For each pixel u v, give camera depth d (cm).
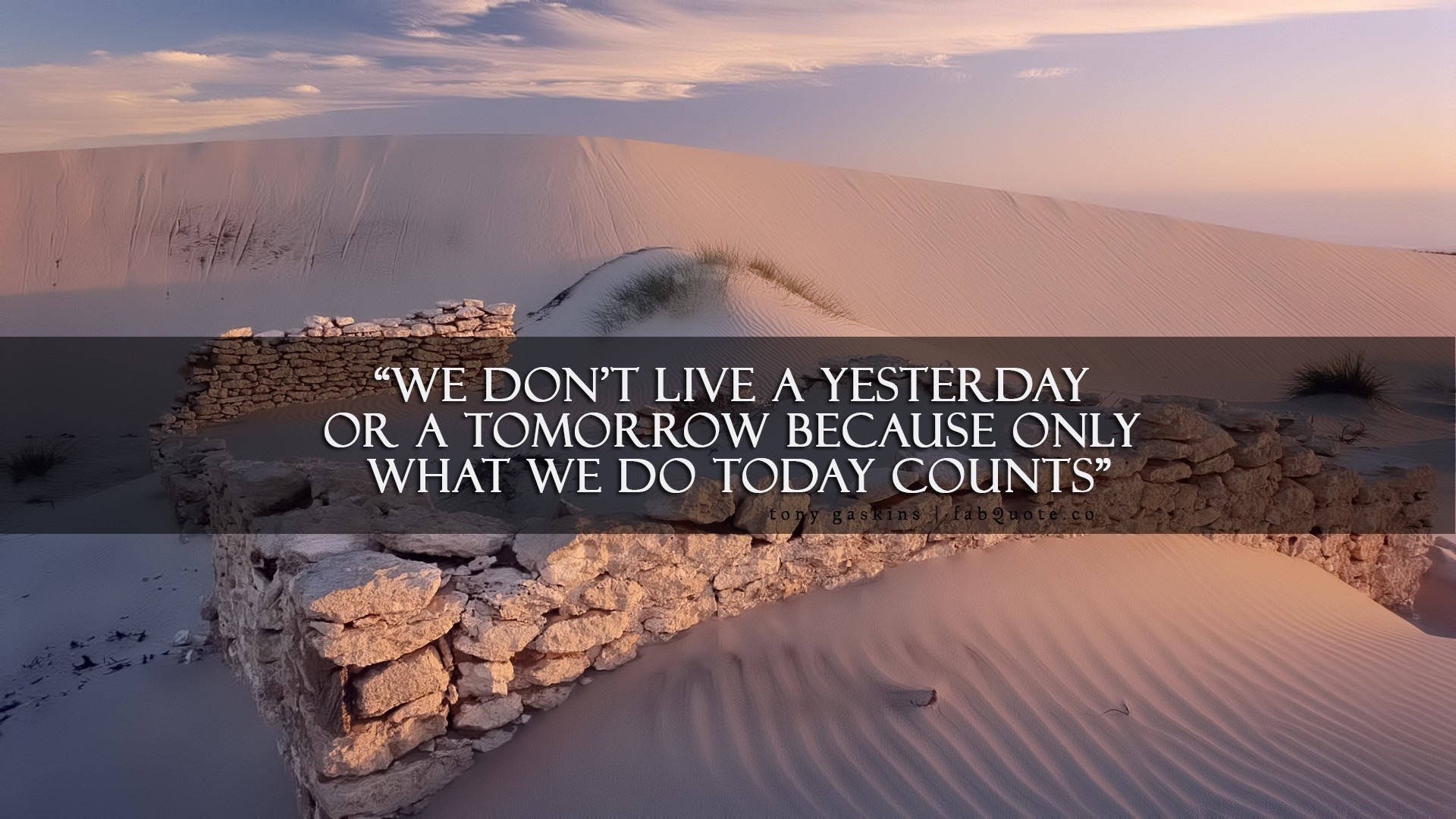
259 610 449
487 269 3544
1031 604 511
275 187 4038
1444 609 784
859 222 4009
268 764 481
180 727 521
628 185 3988
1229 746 427
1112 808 384
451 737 402
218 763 486
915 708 430
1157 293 3616
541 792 393
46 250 3684
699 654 459
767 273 2530
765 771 399
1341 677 499
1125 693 458
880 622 485
